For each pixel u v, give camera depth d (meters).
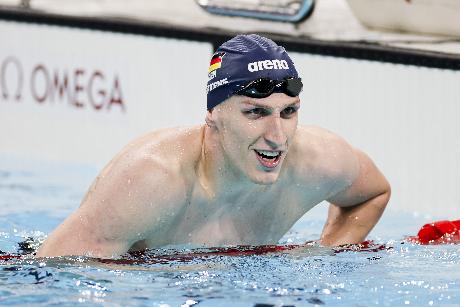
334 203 11.55
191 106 18.44
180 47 18.45
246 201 10.38
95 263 9.59
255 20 18.67
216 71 9.73
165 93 18.80
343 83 16.78
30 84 20.92
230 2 19.03
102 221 9.54
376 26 17.73
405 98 16.11
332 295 8.97
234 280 9.38
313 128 11.05
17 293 8.88
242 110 9.40
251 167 9.59
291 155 10.43
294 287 9.18
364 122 16.62
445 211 15.74
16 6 21.05
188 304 8.61
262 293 8.96
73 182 17.55
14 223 13.53
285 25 18.30
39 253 9.82
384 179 11.55
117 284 9.16
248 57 9.51
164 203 9.63
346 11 19.12
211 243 10.47
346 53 16.66
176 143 9.96
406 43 16.59
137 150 9.82
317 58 17.00
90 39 19.73
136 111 19.25
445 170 15.73
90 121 19.95
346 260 10.39
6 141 21.50
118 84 19.44
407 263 10.35
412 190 16.16
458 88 15.50
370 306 8.68
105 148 19.78
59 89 20.41
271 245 10.89
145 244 10.11
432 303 8.80
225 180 10.02
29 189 16.67
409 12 17.00
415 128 16.06
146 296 8.81
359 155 11.30
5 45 21.20
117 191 9.51
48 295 8.84
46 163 19.89
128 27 19.09
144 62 19.02
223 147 9.73
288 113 9.54
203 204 10.13
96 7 20.53
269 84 9.26
